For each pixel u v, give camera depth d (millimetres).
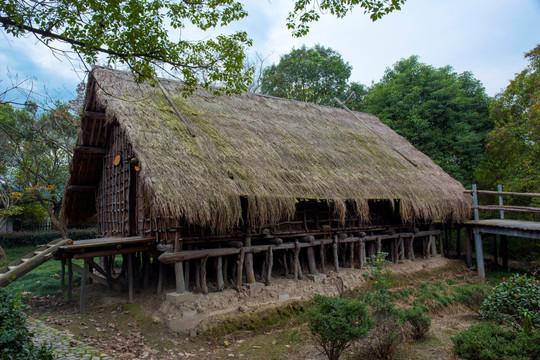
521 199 16875
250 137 11016
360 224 11953
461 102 19922
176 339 7145
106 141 11859
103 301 9102
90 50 5562
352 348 6535
